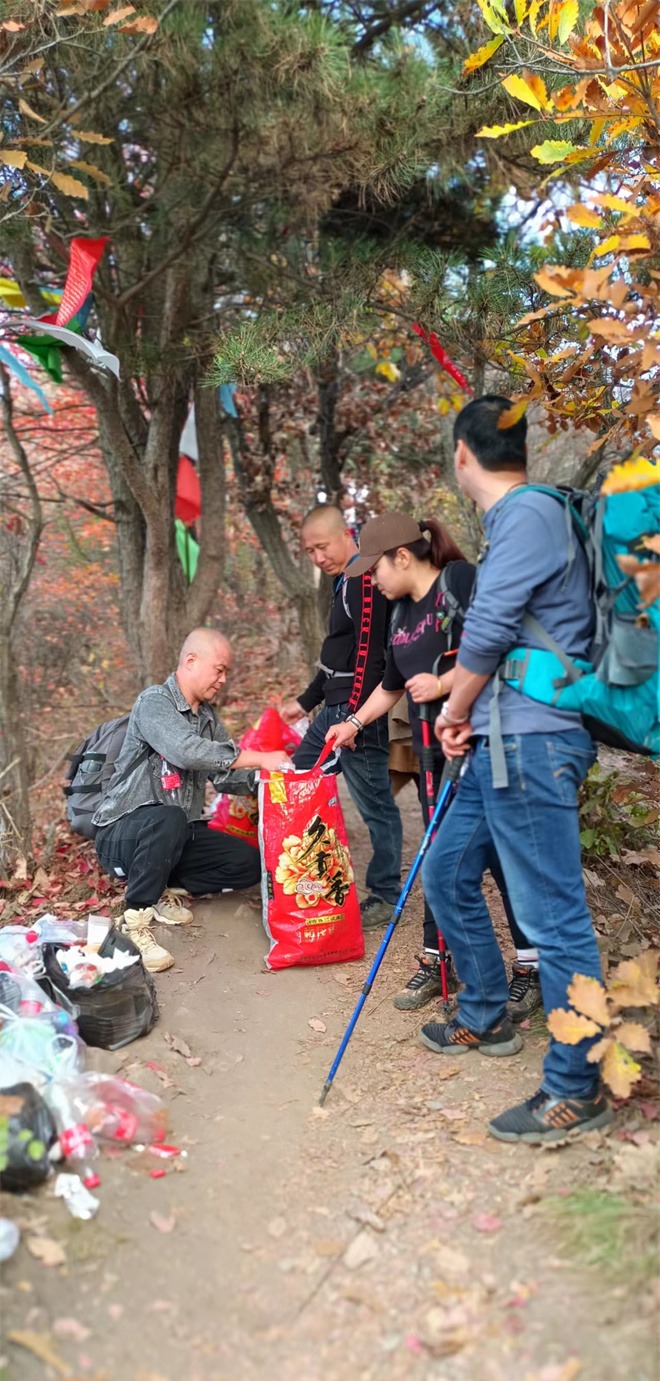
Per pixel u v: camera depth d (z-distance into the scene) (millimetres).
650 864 4180
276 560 7773
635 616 2418
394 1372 1984
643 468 2309
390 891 4270
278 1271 2277
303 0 5227
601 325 2617
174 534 6527
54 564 10617
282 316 4699
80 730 7762
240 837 4305
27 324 4422
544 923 2602
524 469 2674
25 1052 2797
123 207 5512
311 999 3619
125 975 3199
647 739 2494
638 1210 2287
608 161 3395
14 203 4594
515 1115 2664
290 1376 1994
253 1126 2846
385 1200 2482
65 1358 2006
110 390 5582
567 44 3410
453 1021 3209
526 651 2541
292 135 4570
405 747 3963
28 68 3805
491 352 4648
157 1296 2189
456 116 4621
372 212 5637
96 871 4754
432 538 3316
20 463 5309
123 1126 2670
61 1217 2355
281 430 7766
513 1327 2041
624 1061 2500
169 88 4617
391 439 8508
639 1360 1922
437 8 5258
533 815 2549
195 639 3998
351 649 4078
